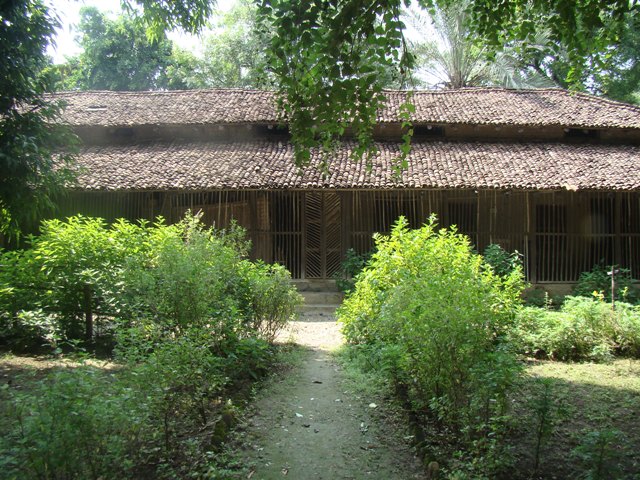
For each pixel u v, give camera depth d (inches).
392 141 611.5
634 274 541.3
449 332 175.2
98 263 293.4
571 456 164.6
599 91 881.5
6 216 330.6
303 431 191.5
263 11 175.0
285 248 541.6
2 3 279.4
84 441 121.3
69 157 334.3
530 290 532.7
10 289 284.5
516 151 579.8
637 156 572.4
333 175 518.3
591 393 235.6
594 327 310.3
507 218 536.1
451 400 178.9
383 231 536.4
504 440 167.3
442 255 274.2
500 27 266.4
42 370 247.1
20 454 117.0
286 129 626.5
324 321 443.5
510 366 167.2
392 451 176.1
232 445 174.4
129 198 531.5
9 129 289.3
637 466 163.3
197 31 414.9
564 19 237.0
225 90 689.0
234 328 261.0
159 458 157.1
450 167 534.9
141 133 628.7
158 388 153.9
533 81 934.4
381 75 182.7
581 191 511.8
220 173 522.3
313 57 178.5
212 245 276.8
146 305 235.0
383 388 233.6
